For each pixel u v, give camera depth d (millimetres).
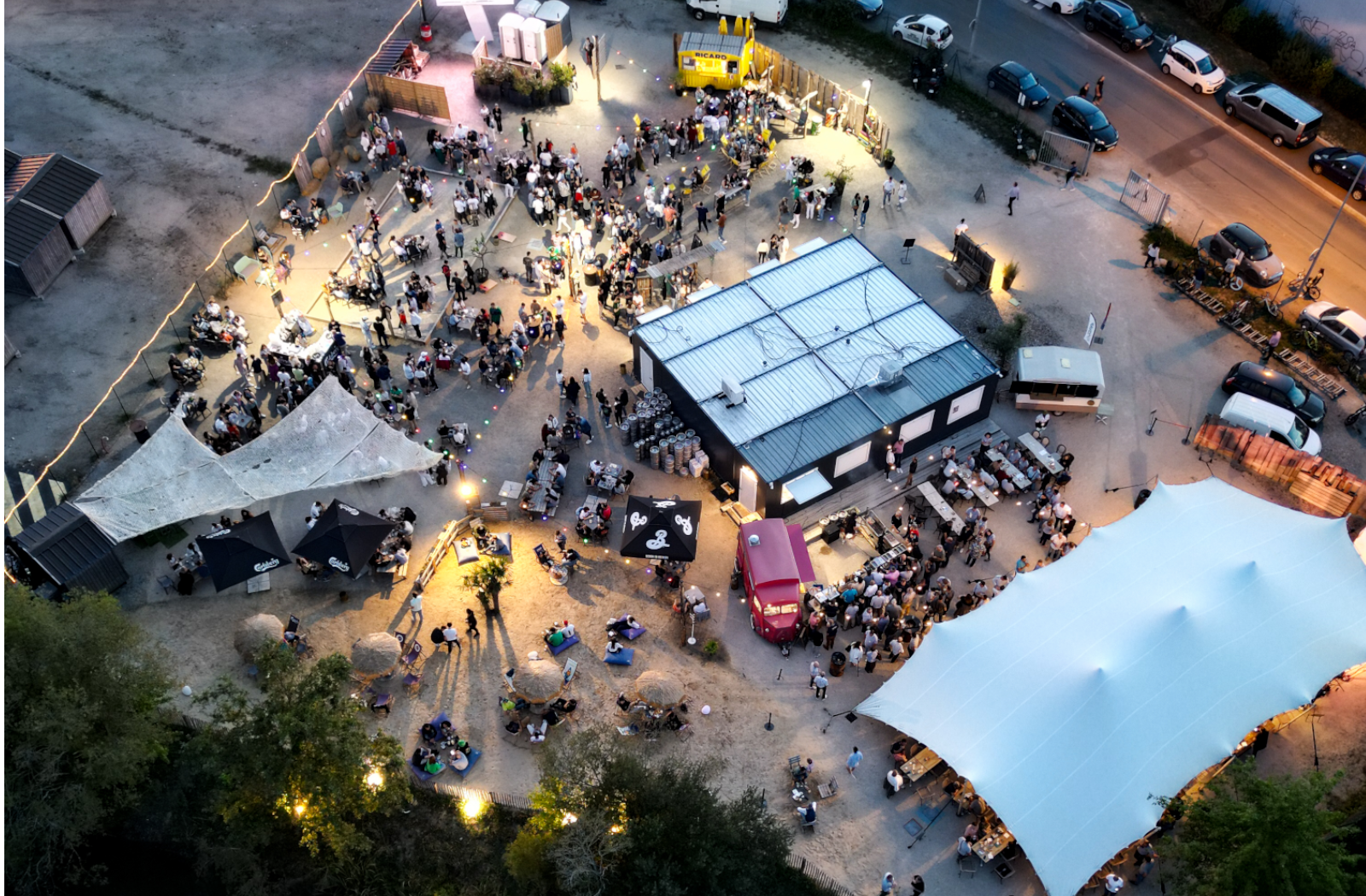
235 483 50156
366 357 56344
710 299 57562
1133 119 69875
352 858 42031
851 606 48156
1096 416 55938
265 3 78750
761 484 49906
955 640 44312
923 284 61781
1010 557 50594
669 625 48375
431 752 44125
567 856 38938
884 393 53125
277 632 45938
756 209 65688
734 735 45125
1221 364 58062
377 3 79000
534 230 64500
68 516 48406
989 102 71500
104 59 73938
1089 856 39219
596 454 54500
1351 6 69188
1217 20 75438
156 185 66312
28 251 58875
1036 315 60156
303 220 63594
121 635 42656
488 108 71312
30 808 39688
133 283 61281
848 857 42000
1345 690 46375
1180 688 41938
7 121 69562
